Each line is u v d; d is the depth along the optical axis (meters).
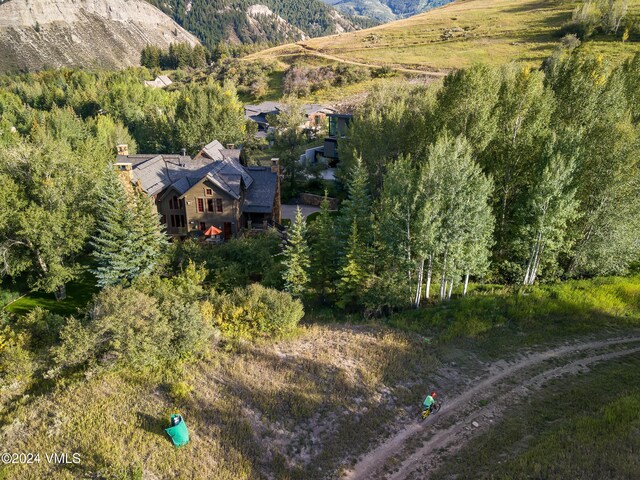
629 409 18.69
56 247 36.66
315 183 68.12
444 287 33.28
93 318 23.81
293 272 33.78
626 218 33.09
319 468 17.67
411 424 20.28
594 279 36.09
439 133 35.00
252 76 144.12
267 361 23.77
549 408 20.89
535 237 33.53
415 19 185.75
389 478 17.25
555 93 38.59
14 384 21.62
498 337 27.97
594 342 27.31
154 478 16.33
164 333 22.88
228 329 26.56
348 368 23.86
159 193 48.53
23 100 134.88
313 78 129.75
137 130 93.44
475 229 30.48
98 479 15.95
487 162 36.03
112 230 35.00
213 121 77.19
